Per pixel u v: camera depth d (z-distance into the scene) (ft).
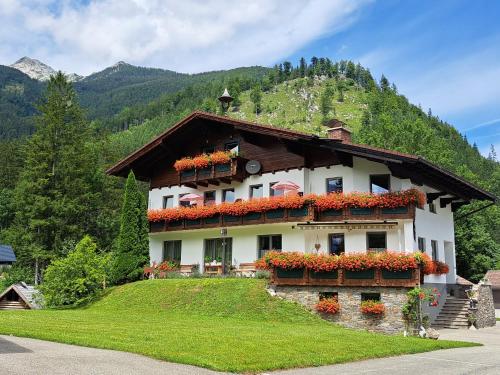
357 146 85.87
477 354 51.96
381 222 87.56
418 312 72.54
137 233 111.14
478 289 94.07
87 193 170.71
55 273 103.76
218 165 106.01
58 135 172.65
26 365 33.09
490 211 185.98
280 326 65.51
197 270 107.96
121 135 575.38
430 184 94.94
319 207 91.20
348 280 78.13
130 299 91.71
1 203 222.89
